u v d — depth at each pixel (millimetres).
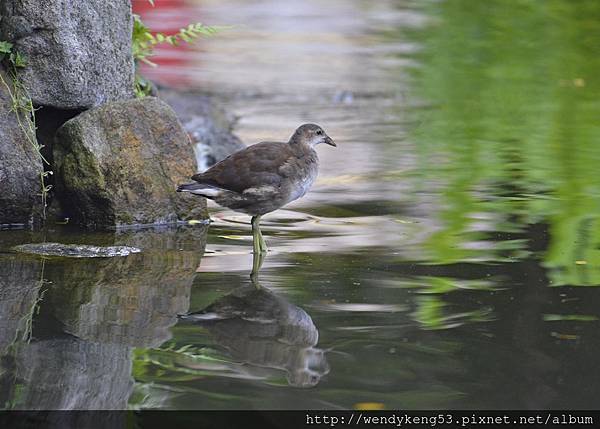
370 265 11078
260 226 12875
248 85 23391
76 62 13070
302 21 33250
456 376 8164
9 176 12609
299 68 25578
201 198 13320
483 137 18141
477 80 23859
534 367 8336
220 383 8047
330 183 15062
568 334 9008
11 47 12859
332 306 9766
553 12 31906
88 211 12961
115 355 8562
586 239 12023
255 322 9352
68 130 12984
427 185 14828
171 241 12250
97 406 7625
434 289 10234
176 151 13375
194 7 35031
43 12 12852
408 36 29938
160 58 26406
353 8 35750
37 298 9992
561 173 15438
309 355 8570
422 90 22781
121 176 12945
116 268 11047
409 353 8617
